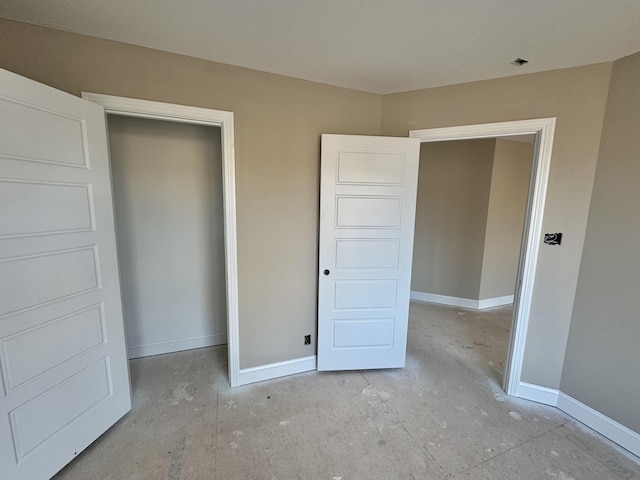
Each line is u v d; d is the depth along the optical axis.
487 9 1.44
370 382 2.59
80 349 1.73
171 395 2.36
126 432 1.97
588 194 2.03
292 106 2.34
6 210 1.36
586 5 1.38
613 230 1.92
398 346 2.73
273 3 1.43
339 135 2.39
